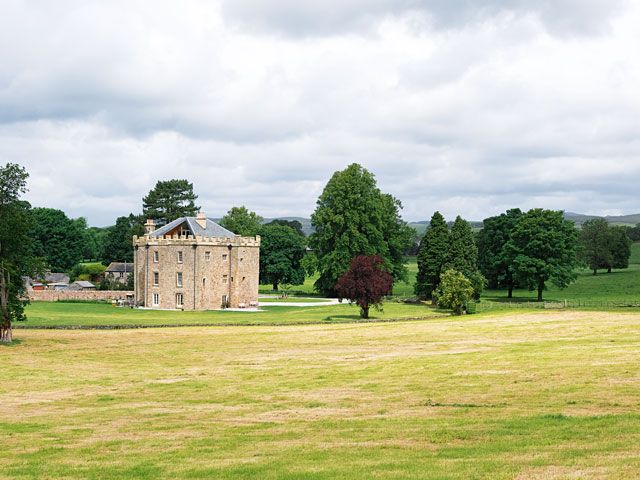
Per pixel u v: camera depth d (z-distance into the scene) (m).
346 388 41.00
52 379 48.34
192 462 23.81
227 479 21.16
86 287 165.50
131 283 161.00
